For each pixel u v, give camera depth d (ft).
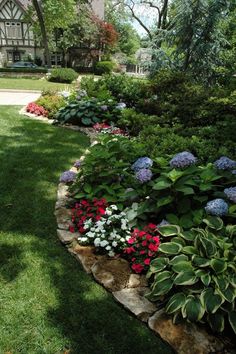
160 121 16.67
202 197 7.33
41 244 7.75
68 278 6.67
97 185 9.37
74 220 8.43
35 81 51.19
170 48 28.71
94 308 5.97
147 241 7.00
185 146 11.18
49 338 5.32
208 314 5.26
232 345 5.24
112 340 5.36
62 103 21.72
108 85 23.62
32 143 15.24
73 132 17.74
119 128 18.06
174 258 5.88
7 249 7.48
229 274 5.39
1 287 6.32
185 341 5.25
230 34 30.55
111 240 7.36
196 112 16.72
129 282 6.49
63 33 80.02
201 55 25.82
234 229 6.30
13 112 22.15
